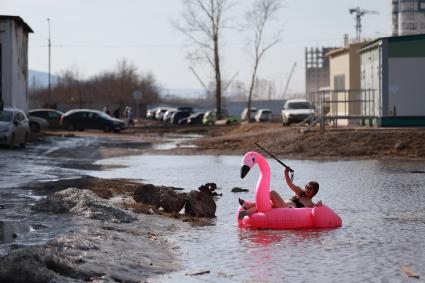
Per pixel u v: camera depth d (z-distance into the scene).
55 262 21.16
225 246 26.59
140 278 21.30
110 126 125.12
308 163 63.03
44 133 109.62
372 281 21.34
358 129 74.12
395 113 77.94
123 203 35.22
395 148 68.38
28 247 23.12
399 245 26.77
